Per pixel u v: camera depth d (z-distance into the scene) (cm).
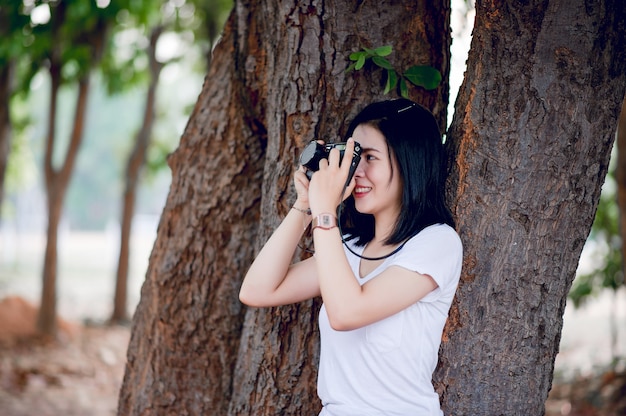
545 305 223
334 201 193
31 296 1385
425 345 192
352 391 193
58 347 858
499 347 223
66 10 758
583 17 212
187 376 314
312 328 252
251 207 311
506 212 219
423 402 190
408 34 250
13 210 2075
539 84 215
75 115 898
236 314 312
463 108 227
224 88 312
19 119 1280
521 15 215
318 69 245
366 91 246
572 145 215
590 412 652
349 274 184
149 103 1047
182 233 315
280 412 254
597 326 1067
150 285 324
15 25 735
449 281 194
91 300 1373
